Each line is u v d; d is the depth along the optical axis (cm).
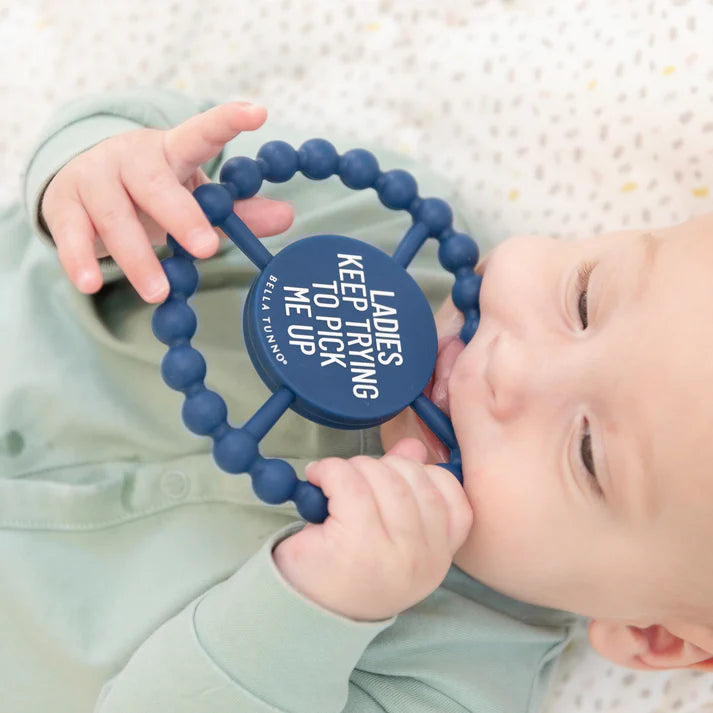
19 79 138
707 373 75
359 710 94
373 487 81
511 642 102
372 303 88
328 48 135
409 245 96
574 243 93
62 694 99
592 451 79
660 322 77
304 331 84
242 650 81
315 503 80
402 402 86
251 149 118
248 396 105
